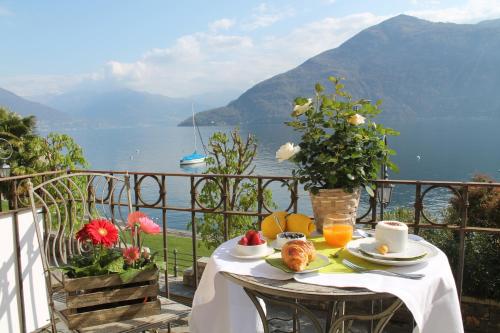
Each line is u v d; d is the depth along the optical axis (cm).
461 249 241
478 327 520
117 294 197
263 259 171
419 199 246
